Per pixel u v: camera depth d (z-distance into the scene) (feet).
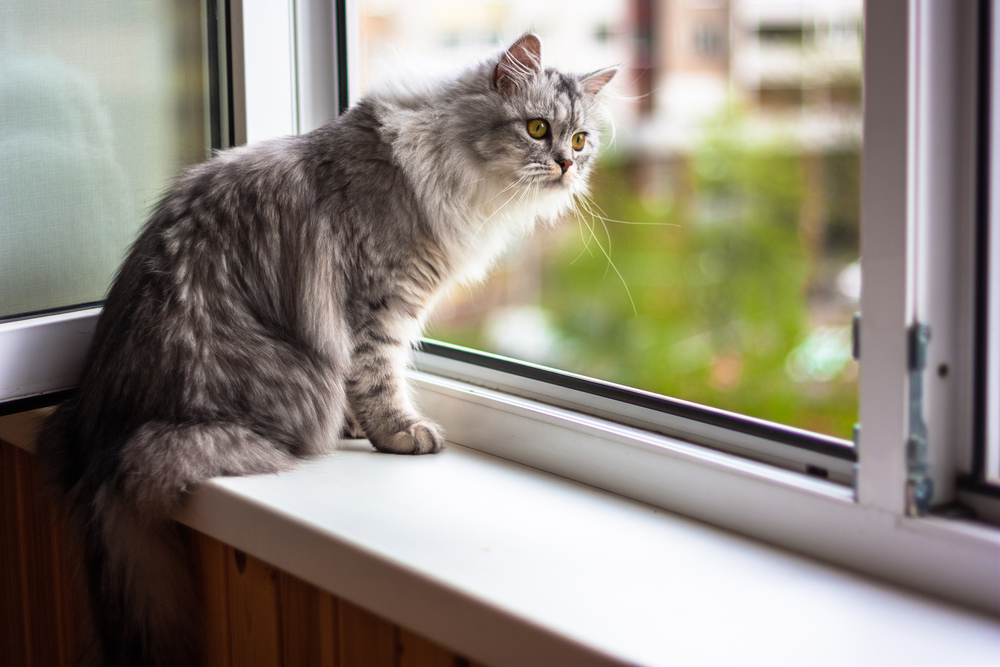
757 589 2.73
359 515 3.22
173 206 4.37
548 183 4.97
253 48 4.84
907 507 2.72
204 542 3.72
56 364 4.46
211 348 4.05
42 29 4.32
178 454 3.65
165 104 4.83
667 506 3.41
